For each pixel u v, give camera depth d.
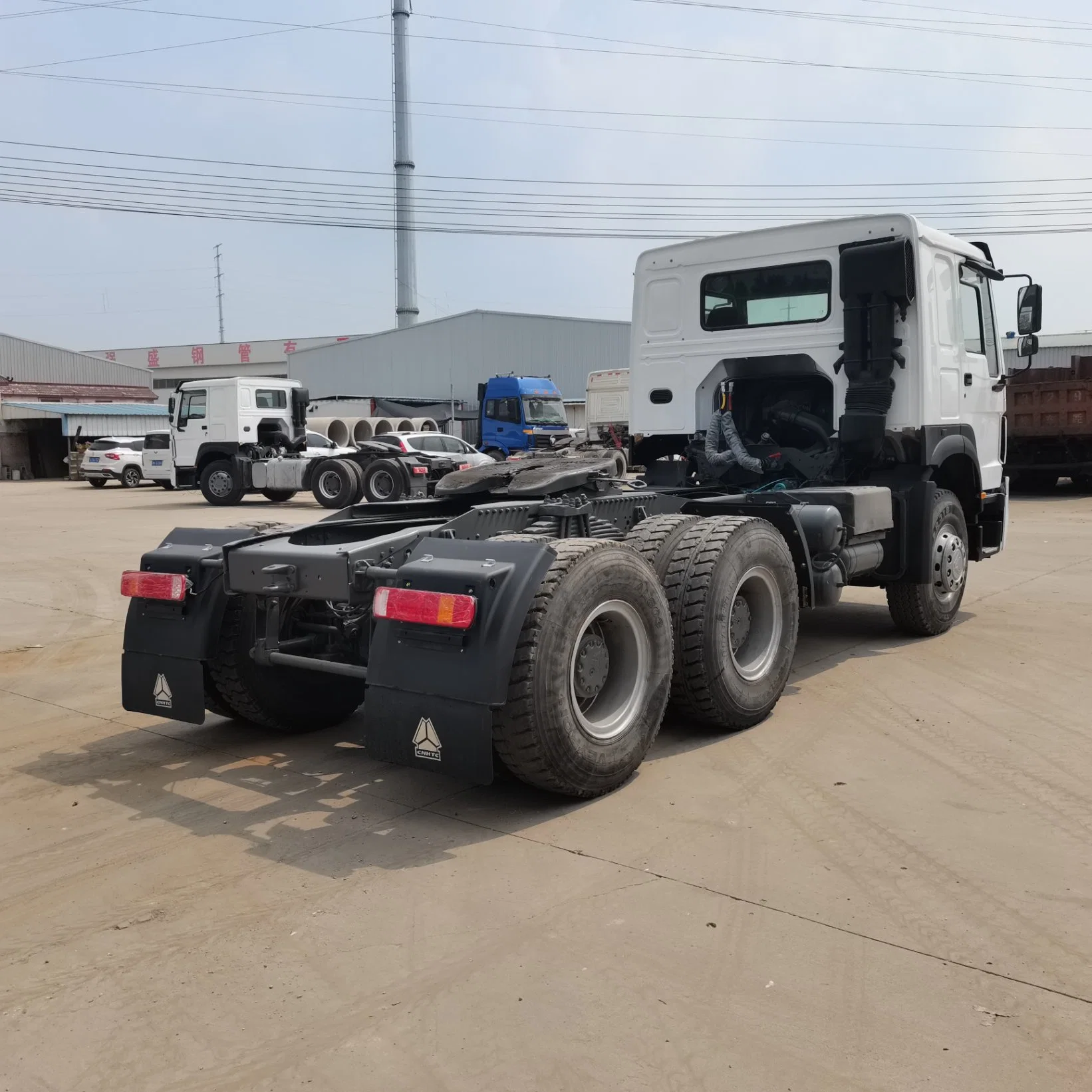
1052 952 2.74
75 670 6.32
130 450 30.20
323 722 5.05
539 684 3.55
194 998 2.59
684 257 6.88
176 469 21.42
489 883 3.20
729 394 6.64
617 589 3.92
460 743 3.45
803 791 3.99
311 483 19.88
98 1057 2.36
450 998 2.56
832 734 4.74
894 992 2.55
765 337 6.54
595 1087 2.21
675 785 4.08
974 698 5.31
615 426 25.73
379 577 3.88
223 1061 2.33
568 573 3.69
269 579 4.10
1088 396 17.59
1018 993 2.54
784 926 2.89
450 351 44.00
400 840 3.57
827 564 5.43
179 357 74.06
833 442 6.36
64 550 12.60
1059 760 4.31
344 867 3.36
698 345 6.83
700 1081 2.22
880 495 5.96
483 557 3.68
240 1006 2.55
